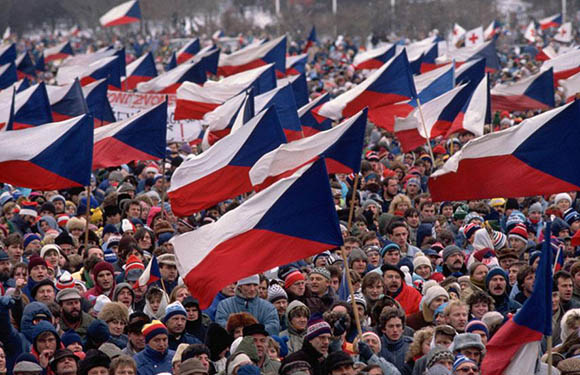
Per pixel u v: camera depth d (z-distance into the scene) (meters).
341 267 33.31
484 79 50.94
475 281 31.27
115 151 43.62
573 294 30.08
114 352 25.48
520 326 22.52
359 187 50.59
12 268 31.84
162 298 28.88
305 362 22.95
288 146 34.38
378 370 23.45
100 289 30.72
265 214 26.31
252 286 28.41
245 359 23.00
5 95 51.09
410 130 52.69
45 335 25.09
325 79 122.75
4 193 47.22
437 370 23.00
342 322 25.78
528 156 32.31
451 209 44.16
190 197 37.22
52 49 131.25
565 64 70.25
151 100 62.62
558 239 38.66
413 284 32.72
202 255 26.44
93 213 43.97
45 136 35.72
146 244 36.16
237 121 42.72
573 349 25.22
